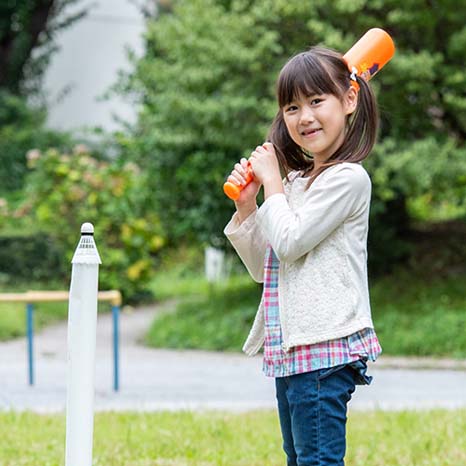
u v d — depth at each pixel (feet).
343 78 16.02
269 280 16.16
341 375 15.26
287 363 15.48
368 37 16.90
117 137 72.33
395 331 58.08
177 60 64.54
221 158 63.57
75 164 85.51
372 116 16.35
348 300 15.29
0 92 113.09
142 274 85.40
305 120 15.83
